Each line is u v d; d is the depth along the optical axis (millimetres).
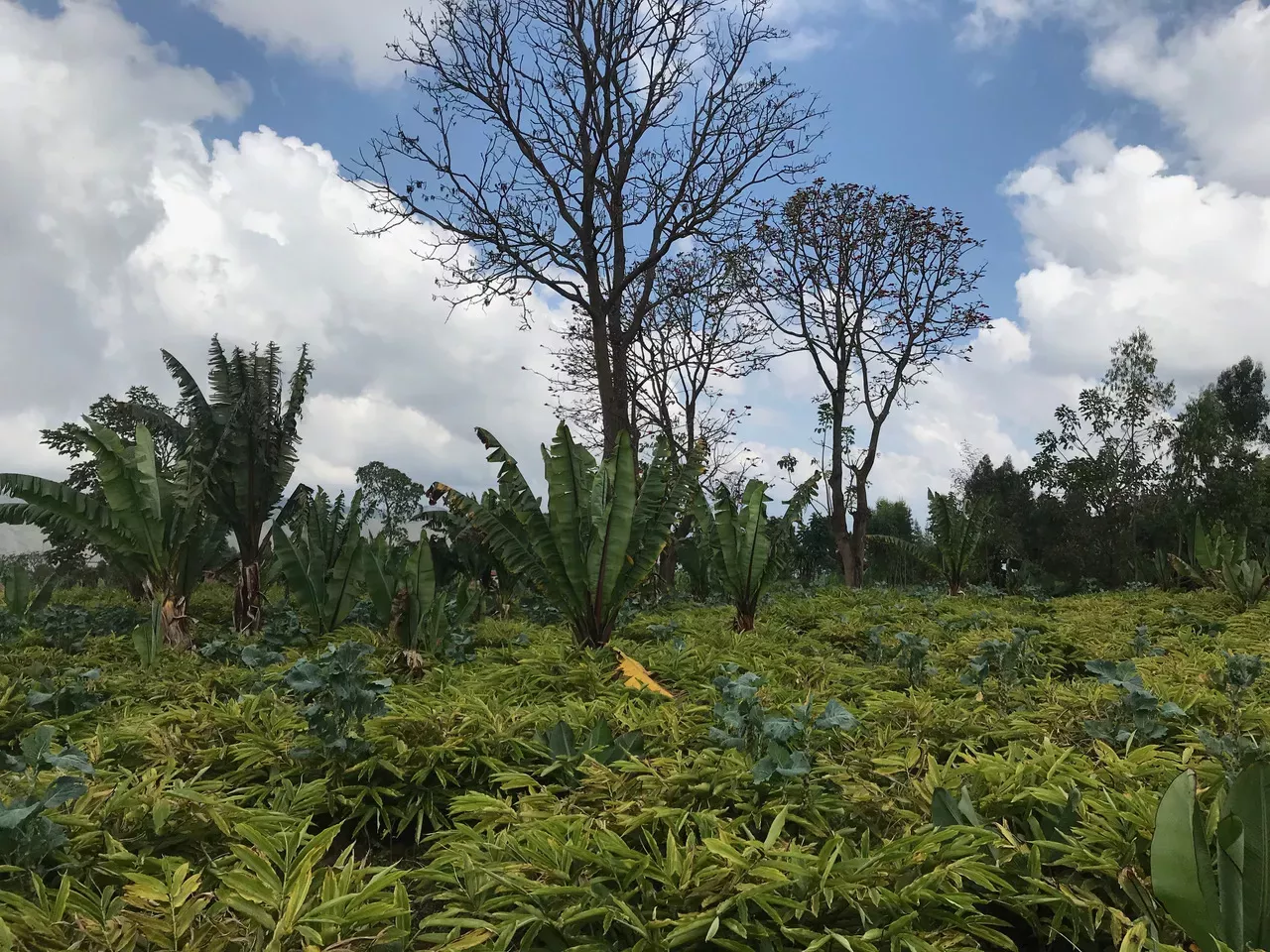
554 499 5758
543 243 12227
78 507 7027
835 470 18156
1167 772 2707
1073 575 22719
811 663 5172
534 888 2039
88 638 6801
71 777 2406
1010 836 2309
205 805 2555
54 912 1851
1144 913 2018
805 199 17594
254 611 7906
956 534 14586
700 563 11852
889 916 2035
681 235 12789
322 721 3051
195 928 1831
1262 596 10133
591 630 5938
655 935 1952
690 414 18547
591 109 12297
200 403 8195
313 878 2094
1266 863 1817
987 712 3752
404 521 13812
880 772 2861
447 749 3244
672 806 2658
